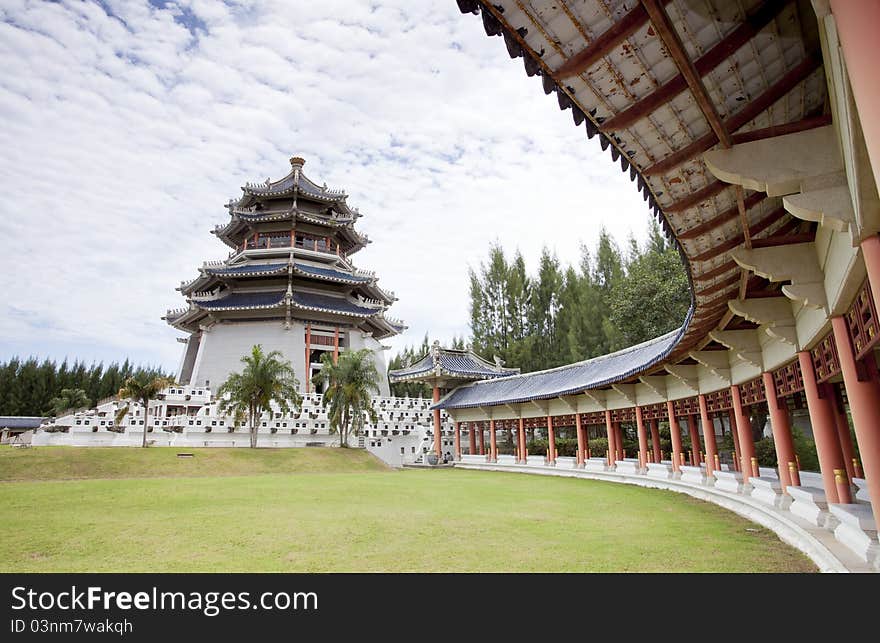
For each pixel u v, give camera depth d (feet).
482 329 219.41
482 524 44.16
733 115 18.62
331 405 133.59
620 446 94.94
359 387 133.90
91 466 92.38
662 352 60.23
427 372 141.38
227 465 103.60
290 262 175.94
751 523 44.16
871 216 16.78
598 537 38.58
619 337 165.07
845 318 28.14
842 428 49.96
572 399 102.12
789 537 36.29
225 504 55.62
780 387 46.09
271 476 93.86
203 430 125.18
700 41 15.29
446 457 142.51
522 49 15.40
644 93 16.80
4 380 226.38
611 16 13.93
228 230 200.34
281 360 167.73
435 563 31.24
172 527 42.57
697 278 32.40
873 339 23.85
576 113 18.11
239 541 37.37
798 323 37.37
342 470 111.45
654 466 77.10
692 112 17.80
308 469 108.58
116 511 50.80
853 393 27.45
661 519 46.62
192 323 191.42
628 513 50.26
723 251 28.76
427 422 161.07
